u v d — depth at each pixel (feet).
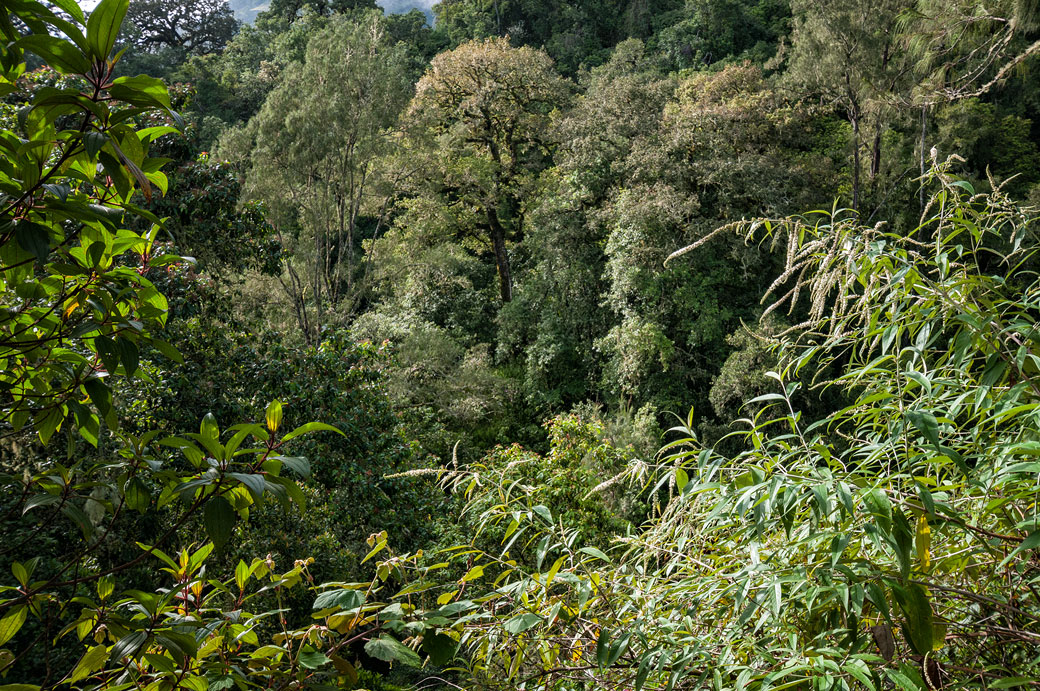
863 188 52.60
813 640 3.92
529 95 70.28
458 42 124.67
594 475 24.98
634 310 53.72
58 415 4.22
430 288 67.87
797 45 50.85
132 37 114.21
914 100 40.42
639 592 4.50
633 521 25.58
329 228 55.98
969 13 29.89
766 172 51.11
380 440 25.14
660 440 46.73
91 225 3.81
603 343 55.36
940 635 3.89
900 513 3.62
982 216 5.09
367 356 27.53
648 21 118.42
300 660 3.56
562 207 61.67
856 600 3.59
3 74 3.33
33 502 3.88
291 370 23.68
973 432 4.54
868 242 4.58
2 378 4.07
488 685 4.94
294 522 21.21
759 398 4.67
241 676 3.73
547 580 4.47
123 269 3.94
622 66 90.27
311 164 50.01
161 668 3.50
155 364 20.25
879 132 49.57
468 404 52.95
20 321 3.96
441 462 48.06
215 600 14.15
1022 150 53.57
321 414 23.39
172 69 111.24
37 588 3.70
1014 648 4.35
